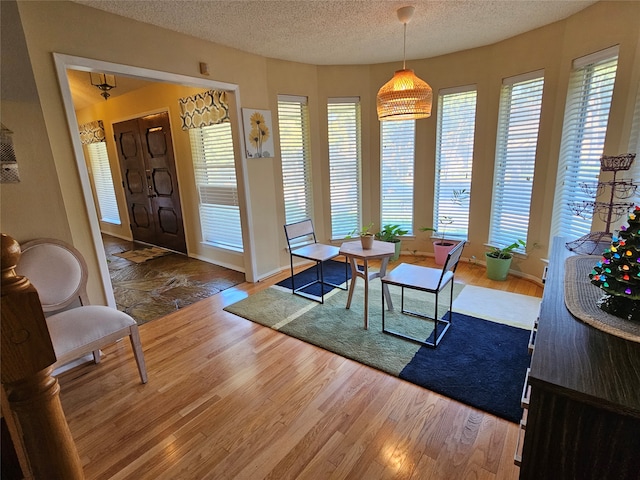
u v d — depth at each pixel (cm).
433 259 439
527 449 101
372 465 152
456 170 403
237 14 249
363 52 356
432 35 310
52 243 212
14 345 60
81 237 245
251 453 160
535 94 321
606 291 123
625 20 237
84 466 156
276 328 276
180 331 278
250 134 353
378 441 164
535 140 327
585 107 279
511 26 298
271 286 369
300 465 153
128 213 577
